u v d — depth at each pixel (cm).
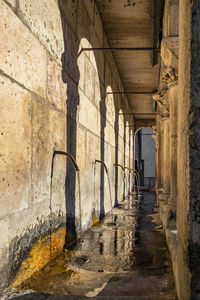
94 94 532
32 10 259
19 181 232
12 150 221
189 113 165
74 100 397
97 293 214
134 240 388
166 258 304
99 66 586
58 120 330
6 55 212
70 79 379
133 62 846
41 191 279
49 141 302
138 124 1748
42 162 282
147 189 1641
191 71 164
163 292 215
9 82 216
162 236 411
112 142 776
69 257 311
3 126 207
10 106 218
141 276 251
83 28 451
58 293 214
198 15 164
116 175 845
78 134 417
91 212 497
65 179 355
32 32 259
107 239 394
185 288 172
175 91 427
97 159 559
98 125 571
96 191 545
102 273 259
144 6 562
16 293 206
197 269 160
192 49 164
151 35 600
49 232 298
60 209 336
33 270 257
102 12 585
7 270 212
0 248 203
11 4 220
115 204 816
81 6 439
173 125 434
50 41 305
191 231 162
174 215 405
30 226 253
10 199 217
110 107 741
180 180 198
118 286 228
